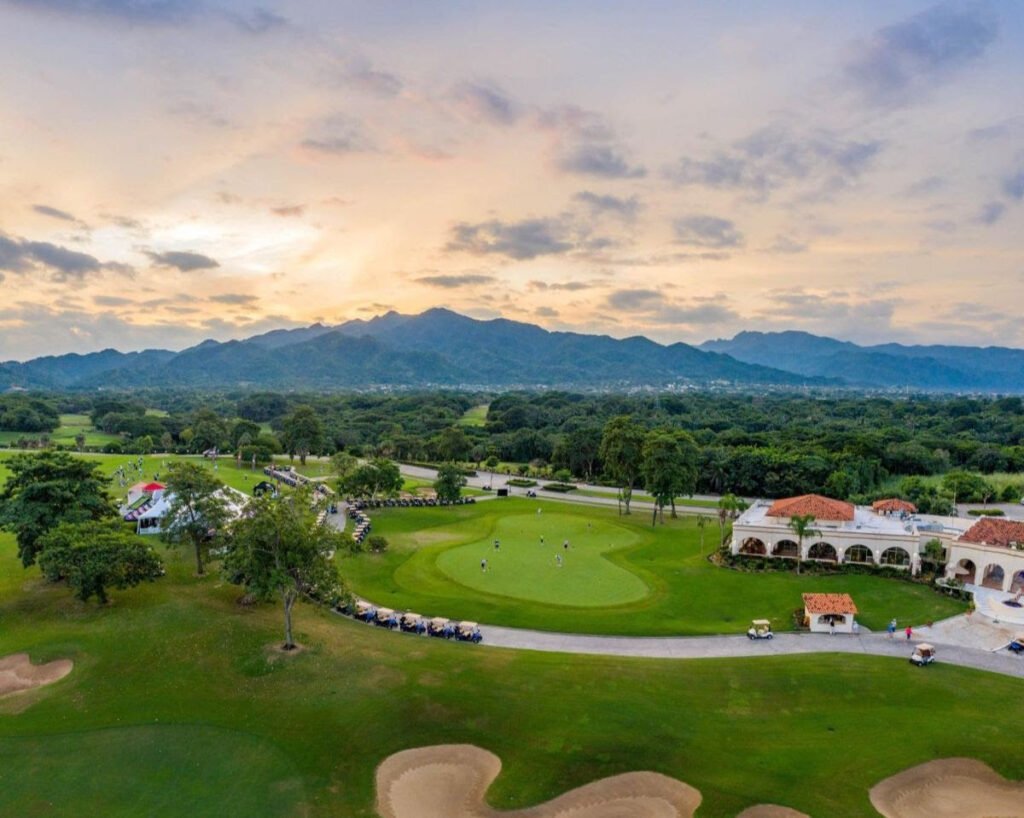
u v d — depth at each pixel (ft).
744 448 563.89
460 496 449.89
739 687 180.75
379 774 142.51
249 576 193.67
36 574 255.29
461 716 161.79
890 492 472.03
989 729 161.58
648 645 212.02
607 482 559.38
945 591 263.49
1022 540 259.80
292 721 159.84
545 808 133.49
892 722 164.86
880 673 189.16
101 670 183.01
